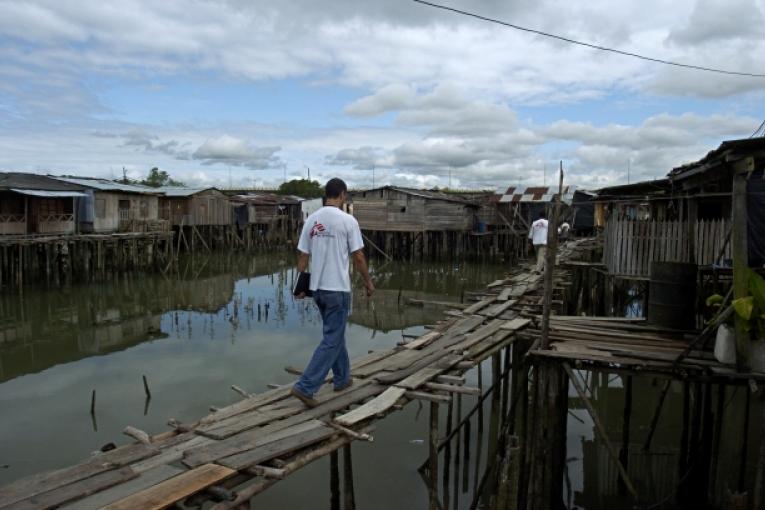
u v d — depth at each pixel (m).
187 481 3.22
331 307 4.68
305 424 4.20
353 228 4.70
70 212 26.86
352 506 5.59
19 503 2.96
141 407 9.58
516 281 12.45
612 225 11.59
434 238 36.88
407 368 5.65
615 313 17.09
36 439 8.31
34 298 20.69
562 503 6.96
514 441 5.41
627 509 7.05
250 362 12.22
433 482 4.91
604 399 10.67
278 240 45.81
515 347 7.54
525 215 36.56
